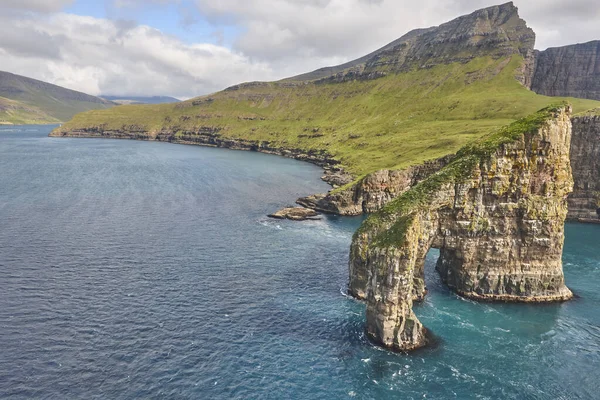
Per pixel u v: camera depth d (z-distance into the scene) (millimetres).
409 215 61969
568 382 50625
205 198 146875
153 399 45750
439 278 80375
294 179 195750
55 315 61594
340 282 78125
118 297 68125
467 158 71438
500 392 48594
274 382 49344
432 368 52812
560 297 71688
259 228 113438
